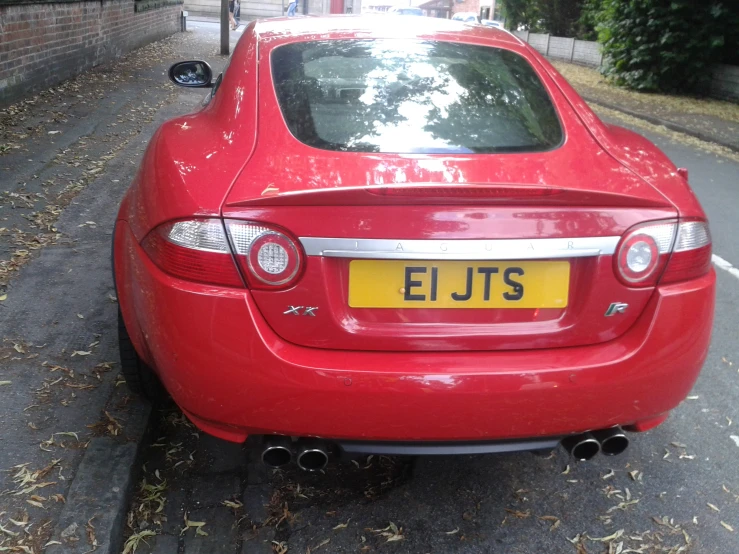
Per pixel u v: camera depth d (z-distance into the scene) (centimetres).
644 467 296
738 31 1536
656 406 228
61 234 494
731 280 502
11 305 386
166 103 1008
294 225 204
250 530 254
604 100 1514
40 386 313
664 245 220
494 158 235
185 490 272
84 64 1206
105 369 330
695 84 1642
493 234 208
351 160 227
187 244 210
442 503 272
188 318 209
